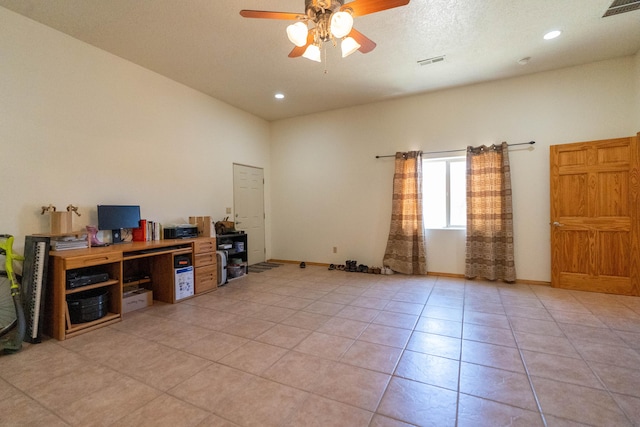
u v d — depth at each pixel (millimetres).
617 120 3678
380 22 2846
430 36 3098
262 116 5840
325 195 5609
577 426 1491
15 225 2715
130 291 3404
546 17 2797
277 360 2176
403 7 2627
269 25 2885
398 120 4941
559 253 3910
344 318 2990
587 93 3805
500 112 4262
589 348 2297
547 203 4059
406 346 2383
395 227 4914
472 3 2584
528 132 4117
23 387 1850
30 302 2471
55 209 2961
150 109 3857
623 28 2996
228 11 2670
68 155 3074
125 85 3570
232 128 5199
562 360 2129
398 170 4855
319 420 1556
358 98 4898
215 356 2240
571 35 3119
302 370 2041
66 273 2738
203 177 4633
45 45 2887
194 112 4477
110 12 2674
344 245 5465
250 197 5633
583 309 3133
